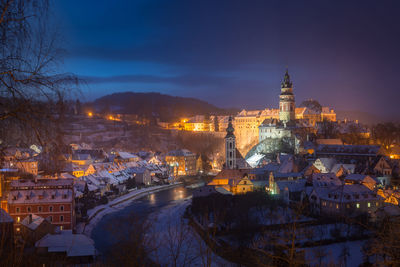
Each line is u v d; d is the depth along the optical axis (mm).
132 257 54969
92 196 158125
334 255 84250
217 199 127625
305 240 89500
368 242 80188
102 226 120938
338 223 107438
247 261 81312
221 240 96938
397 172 166000
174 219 129750
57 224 109625
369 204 114750
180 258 83812
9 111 18156
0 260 25812
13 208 107062
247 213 104938
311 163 180125
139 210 147500
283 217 112375
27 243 88625
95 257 84562
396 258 37000
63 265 55000
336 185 122500
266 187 166000
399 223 40812
